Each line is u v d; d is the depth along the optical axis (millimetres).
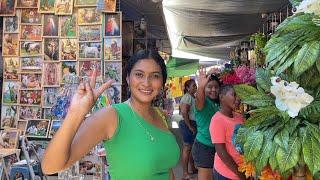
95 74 1714
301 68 1659
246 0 6070
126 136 1894
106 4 6324
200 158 4613
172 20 8266
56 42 6531
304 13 1793
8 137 5277
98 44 6418
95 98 1615
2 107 6645
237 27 8883
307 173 1863
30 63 6594
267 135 1857
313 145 1736
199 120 4633
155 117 2109
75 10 6500
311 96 1736
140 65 2020
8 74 6648
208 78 4727
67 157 1577
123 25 7406
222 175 3451
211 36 10227
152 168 1893
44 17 6559
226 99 3373
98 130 1801
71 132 1550
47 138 6453
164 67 2092
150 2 7078
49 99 6551
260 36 3842
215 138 3344
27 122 6535
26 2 6578
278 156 1779
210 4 6496
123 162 1881
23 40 6598
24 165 4871
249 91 2008
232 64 9078
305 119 1842
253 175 2584
